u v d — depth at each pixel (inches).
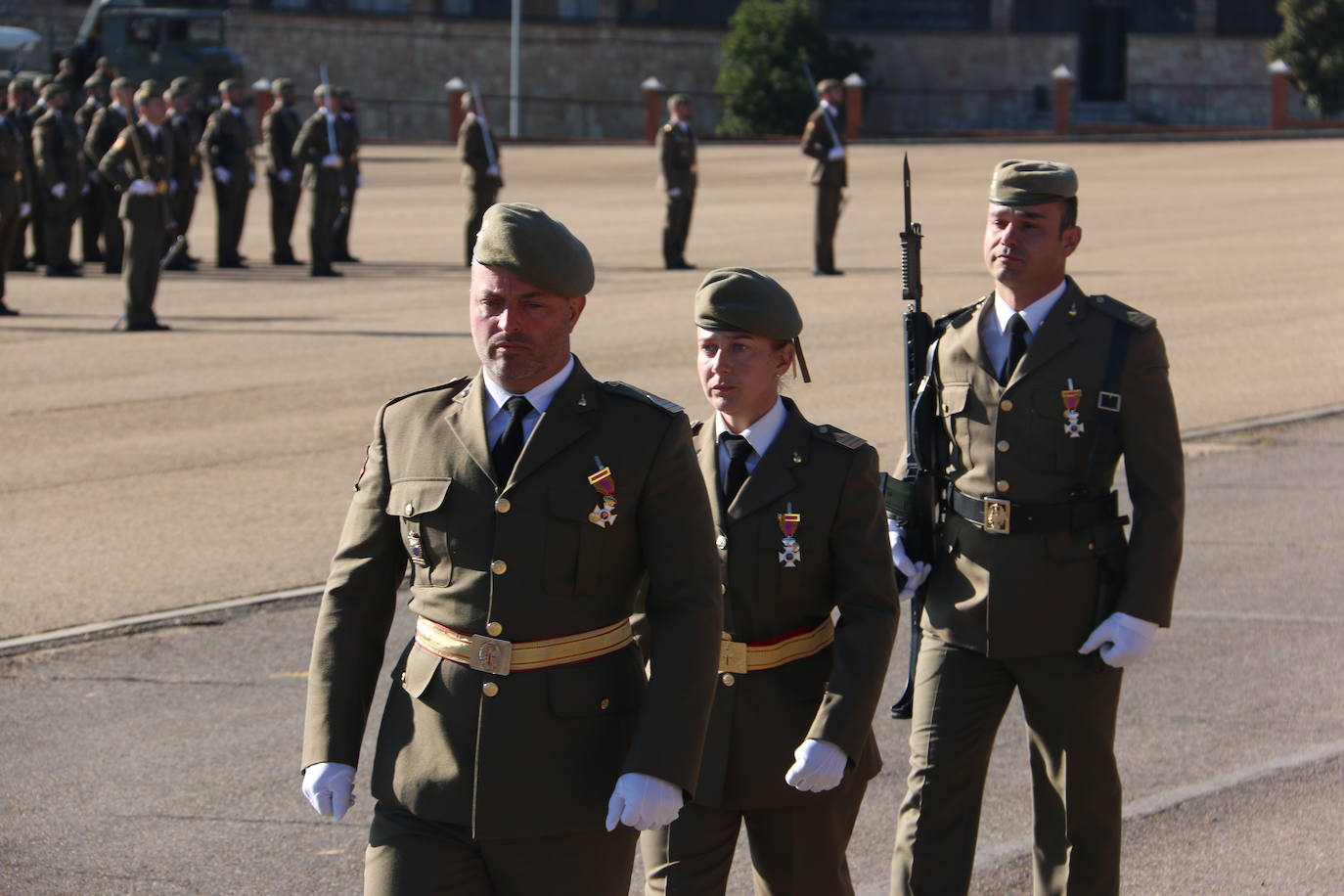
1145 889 311.0
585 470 215.5
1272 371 840.9
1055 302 286.5
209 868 324.2
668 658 213.8
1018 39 3193.9
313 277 1256.2
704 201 1877.5
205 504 600.7
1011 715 406.9
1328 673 432.1
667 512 218.1
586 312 1038.4
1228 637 461.1
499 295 210.2
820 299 1086.4
